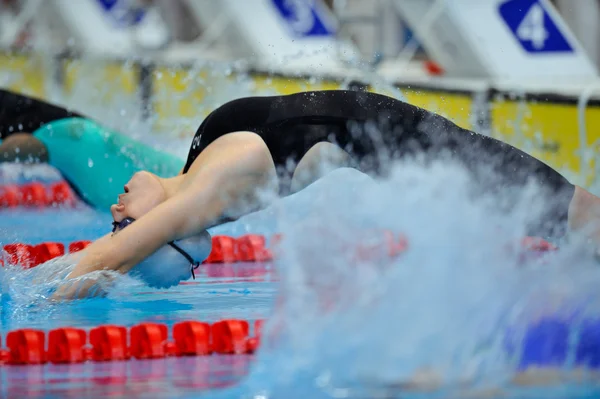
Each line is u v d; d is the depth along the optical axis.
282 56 31.97
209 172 11.09
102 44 37.78
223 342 9.45
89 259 11.38
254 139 11.30
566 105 23.61
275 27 32.62
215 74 30.62
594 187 22.52
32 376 8.47
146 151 18.69
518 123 24.55
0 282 11.81
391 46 30.77
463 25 27.17
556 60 26.47
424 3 27.91
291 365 8.38
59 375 8.50
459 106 25.48
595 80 25.66
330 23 32.12
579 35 27.67
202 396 7.59
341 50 30.45
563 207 11.82
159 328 9.52
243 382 8.03
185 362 9.00
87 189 18.95
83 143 18.58
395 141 11.95
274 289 12.91
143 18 38.09
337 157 11.87
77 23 37.78
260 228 18.34
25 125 18.67
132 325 10.04
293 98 11.89
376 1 30.36
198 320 10.40
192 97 30.94
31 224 19.17
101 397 7.59
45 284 11.61
